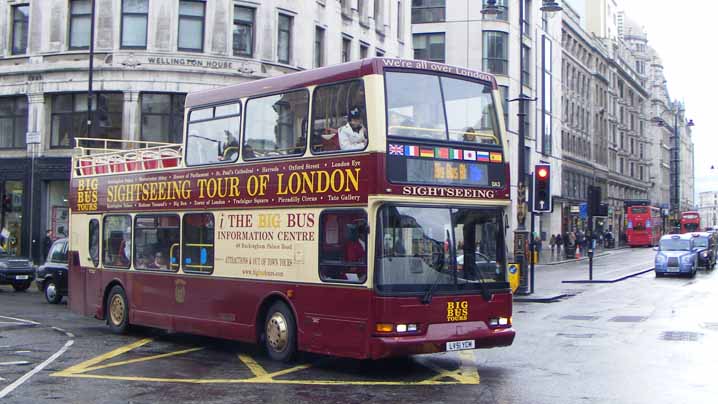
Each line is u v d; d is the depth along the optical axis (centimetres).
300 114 1216
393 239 1087
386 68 1113
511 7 5841
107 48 3428
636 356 1288
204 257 1392
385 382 1075
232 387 1039
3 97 3662
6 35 3644
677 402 931
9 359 1271
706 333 1586
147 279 1536
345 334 1107
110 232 1672
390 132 1097
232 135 1352
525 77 6172
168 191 1493
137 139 3403
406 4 4978
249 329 1282
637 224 7919
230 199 1338
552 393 991
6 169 3622
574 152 7956
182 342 1510
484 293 1156
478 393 995
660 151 13588
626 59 11350
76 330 1680
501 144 1225
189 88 3422
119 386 1045
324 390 1019
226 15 3478
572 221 7675
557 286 3012
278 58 3650
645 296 2550
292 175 1217
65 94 3553
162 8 3419
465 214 1161
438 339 1098
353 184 1110
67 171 3519
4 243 3578
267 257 1252
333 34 4006
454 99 1180
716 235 6188
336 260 1133
